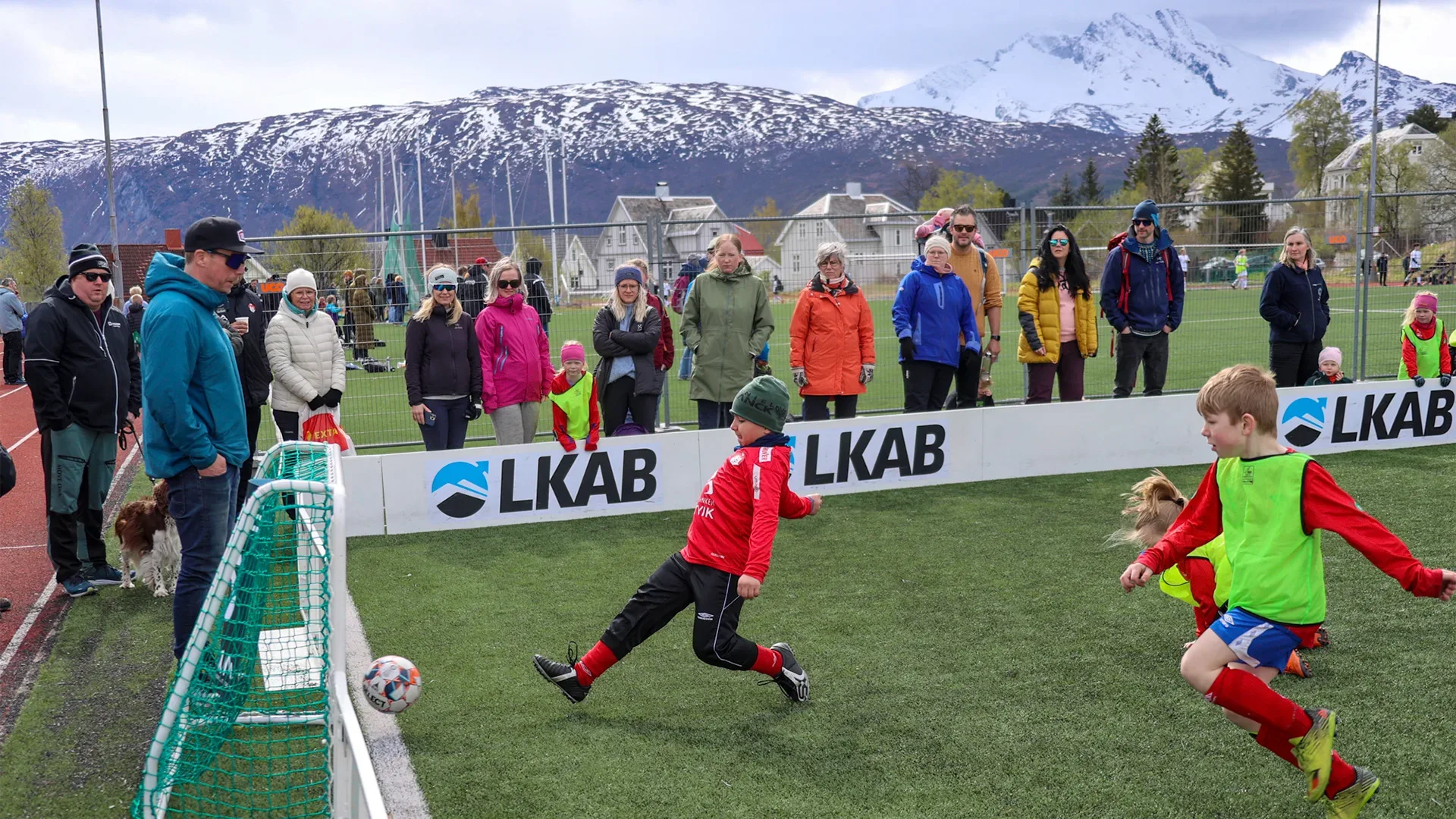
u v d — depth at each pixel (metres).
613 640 4.19
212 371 4.39
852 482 8.38
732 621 4.18
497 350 8.27
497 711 4.33
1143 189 94.31
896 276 14.80
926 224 9.71
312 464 5.46
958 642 5.00
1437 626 4.97
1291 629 3.16
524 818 3.42
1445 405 9.67
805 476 8.21
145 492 9.52
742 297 8.55
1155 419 9.19
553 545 7.10
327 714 3.63
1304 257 9.76
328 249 11.24
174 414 4.20
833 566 6.37
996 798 3.48
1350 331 19.06
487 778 3.72
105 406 6.14
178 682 3.53
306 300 7.93
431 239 12.24
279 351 7.79
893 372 15.37
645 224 11.20
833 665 4.76
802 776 3.68
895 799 3.49
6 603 5.91
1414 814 3.28
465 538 7.36
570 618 5.54
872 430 8.38
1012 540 6.85
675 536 7.27
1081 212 14.98
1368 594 5.47
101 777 3.85
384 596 6.03
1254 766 3.65
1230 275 16.41
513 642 5.20
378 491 7.51
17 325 19.33
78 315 6.04
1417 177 69.31
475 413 8.36
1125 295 9.29
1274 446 3.24
